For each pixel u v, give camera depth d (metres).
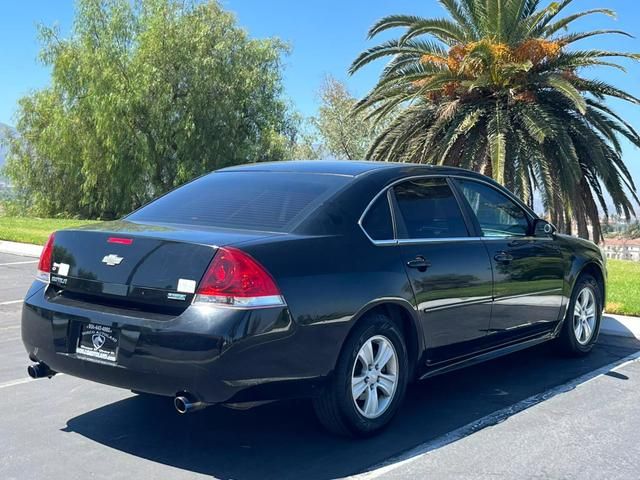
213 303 3.82
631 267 15.94
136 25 35.69
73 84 35.09
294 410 5.02
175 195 5.25
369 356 4.42
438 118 17.83
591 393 5.53
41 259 4.67
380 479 3.88
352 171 5.00
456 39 18.03
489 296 5.33
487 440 4.48
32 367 4.53
